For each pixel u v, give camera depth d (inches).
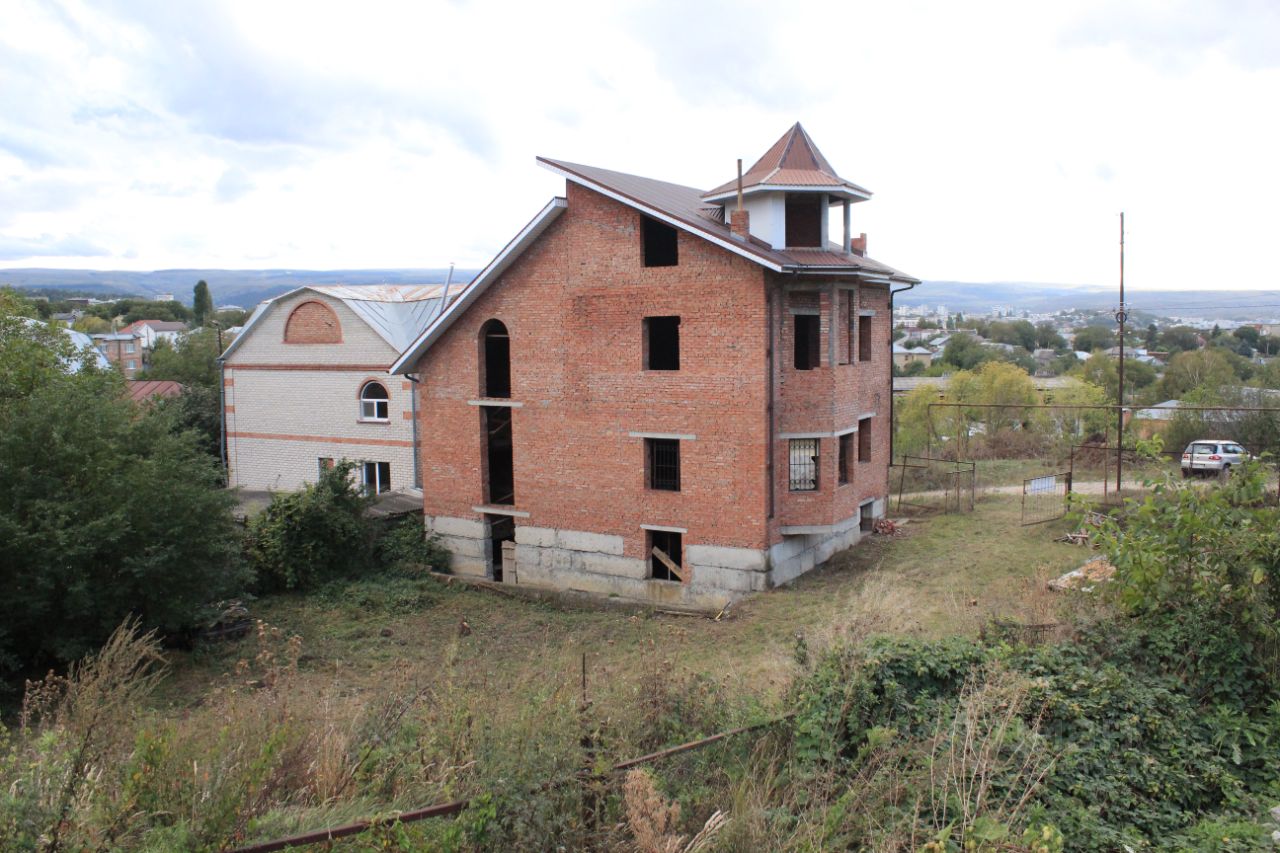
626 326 887.7
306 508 941.2
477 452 1002.7
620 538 911.7
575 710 333.7
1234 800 346.9
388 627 828.6
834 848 293.7
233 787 276.1
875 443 1043.9
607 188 852.0
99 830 251.8
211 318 4419.3
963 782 307.9
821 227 916.0
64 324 1248.8
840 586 844.6
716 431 850.1
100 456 712.4
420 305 1414.9
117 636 399.2
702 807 308.5
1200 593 427.5
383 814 265.3
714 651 673.6
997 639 443.5
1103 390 2047.2
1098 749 360.5
